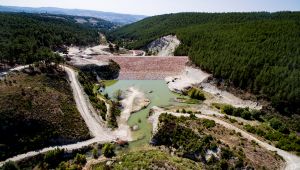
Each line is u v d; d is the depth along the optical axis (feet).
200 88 410.93
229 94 381.40
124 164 219.82
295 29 447.01
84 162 229.25
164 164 217.77
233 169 213.25
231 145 235.61
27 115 256.52
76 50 586.86
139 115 323.78
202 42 524.11
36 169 220.64
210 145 232.53
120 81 461.78
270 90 344.69
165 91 413.80
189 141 244.42
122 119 310.86
